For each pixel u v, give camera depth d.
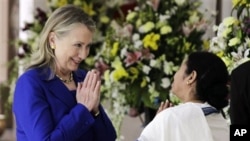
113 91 5.37
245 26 4.22
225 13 5.75
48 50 3.56
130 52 5.31
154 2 5.52
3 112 7.08
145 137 3.27
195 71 3.39
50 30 3.51
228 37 4.35
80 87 3.56
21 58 6.05
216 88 3.36
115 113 5.42
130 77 5.29
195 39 5.43
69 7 3.54
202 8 5.88
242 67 3.61
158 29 5.37
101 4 6.36
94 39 6.05
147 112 5.46
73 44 3.43
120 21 6.13
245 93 3.53
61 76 3.64
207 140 3.19
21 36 7.01
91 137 3.68
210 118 3.32
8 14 7.18
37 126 3.31
